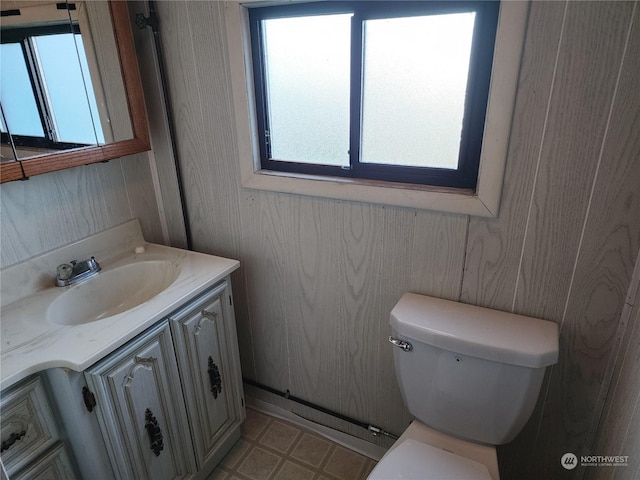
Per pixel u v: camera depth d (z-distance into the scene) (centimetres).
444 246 124
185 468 144
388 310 142
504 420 114
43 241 135
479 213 113
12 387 97
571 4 90
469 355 110
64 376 100
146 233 173
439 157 123
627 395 97
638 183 96
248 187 149
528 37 95
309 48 129
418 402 125
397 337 123
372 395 160
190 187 165
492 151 106
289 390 182
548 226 108
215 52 136
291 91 137
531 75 98
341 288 148
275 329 172
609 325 110
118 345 107
